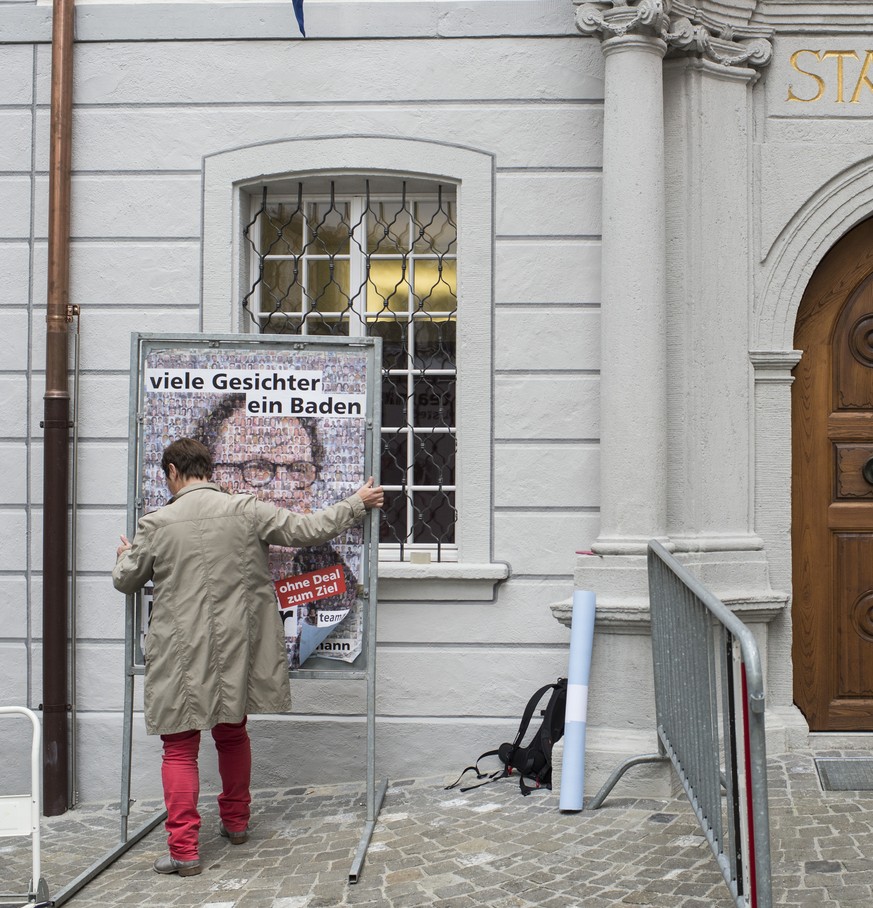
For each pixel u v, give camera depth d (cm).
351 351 484
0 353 586
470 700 563
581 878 405
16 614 582
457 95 569
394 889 408
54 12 572
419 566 560
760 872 302
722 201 559
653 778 492
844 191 564
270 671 460
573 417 562
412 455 592
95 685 579
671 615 447
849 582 580
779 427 566
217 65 579
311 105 575
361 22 571
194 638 442
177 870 439
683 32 535
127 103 581
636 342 521
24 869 462
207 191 579
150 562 451
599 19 522
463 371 569
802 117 567
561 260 564
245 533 455
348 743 565
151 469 484
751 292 565
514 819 476
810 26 563
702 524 553
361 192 595
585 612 507
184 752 448
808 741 558
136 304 582
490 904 388
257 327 602
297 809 522
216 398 484
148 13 579
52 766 559
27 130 586
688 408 550
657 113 526
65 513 570
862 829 434
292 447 483
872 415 580
